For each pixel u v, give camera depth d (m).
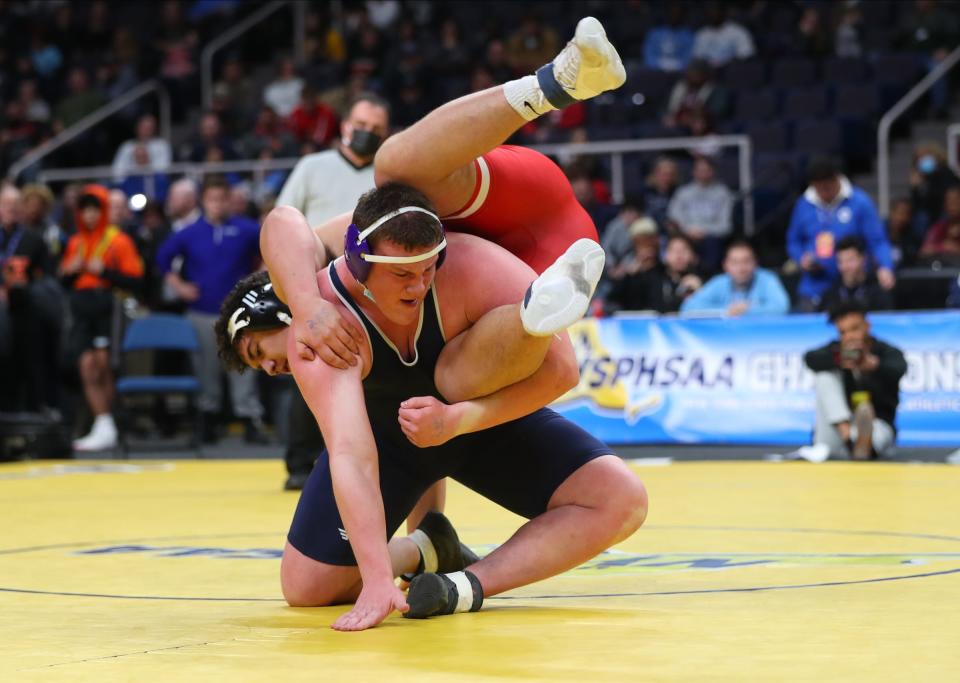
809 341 10.40
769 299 11.21
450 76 18.34
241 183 16.03
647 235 12.06
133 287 13.04
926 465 8.78
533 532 3.59
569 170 14.07
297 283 3.47
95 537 5.61
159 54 20.97
